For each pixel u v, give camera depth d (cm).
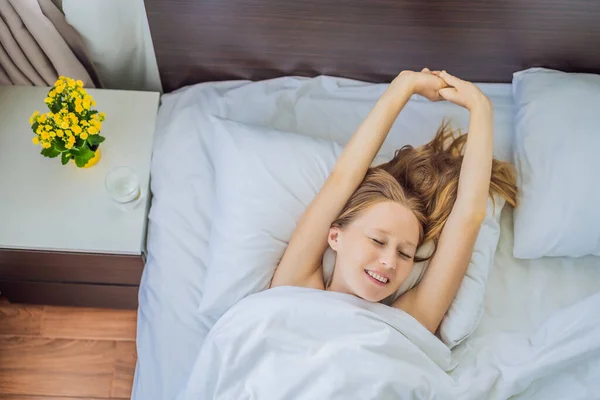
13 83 152
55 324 167
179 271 132
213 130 137
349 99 150
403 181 126
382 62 150
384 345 112
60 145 132
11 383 161
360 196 124
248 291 121
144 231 139
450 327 122
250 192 124
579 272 133
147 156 145
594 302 120
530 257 132
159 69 153
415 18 138
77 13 137
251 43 144
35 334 166
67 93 132
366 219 123
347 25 140
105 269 145
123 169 140
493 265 132
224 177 129
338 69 152
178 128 144
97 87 166
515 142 138
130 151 145
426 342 119
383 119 132
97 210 138
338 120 145
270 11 136
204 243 133
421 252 123
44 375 162
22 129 145
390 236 121
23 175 140
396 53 147
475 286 123
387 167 128
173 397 123
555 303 130
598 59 147
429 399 113
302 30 141
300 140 130
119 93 151
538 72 147
